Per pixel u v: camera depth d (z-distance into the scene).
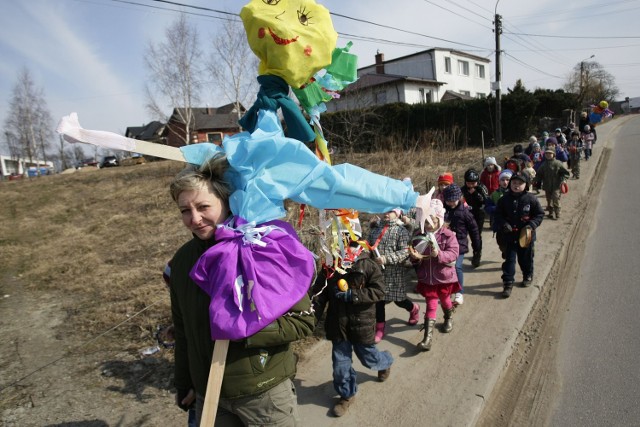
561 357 3.81
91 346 4.43
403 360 3.83
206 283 1.51
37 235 11.07
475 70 38.69
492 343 3.99
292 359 1.72
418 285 4.21
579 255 6.32
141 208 12.59
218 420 1.70
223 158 1.59
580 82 47.75
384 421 3.03
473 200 6.35
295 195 1.58
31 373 3.97
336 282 3.04
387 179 1.74
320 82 1.92
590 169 13.19
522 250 5.19
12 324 5.34
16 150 53.66
